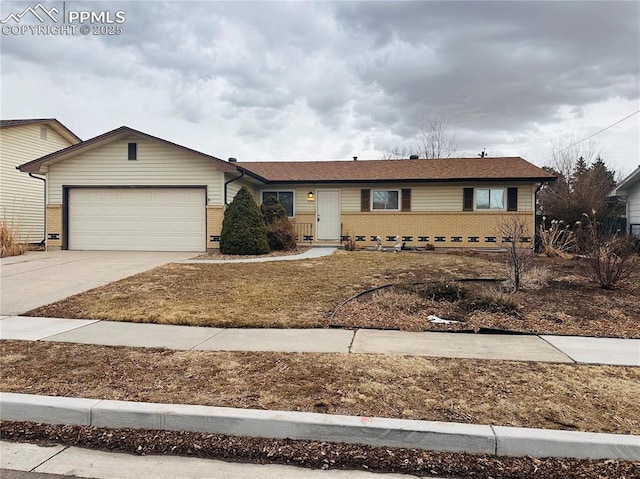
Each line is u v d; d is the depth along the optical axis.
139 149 15.61
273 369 4.61
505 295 7.65
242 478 2.90
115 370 4.63
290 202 18.73
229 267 11.61
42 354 5.19
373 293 8.45
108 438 3.45
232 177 16.00
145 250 15.66
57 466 3.07
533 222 16.95
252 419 3.41
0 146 18.75
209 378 4.37
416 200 17.81
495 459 3.06
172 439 3.41
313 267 11.56
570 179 27.22
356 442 3.28
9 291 8.81
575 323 6.54
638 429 3.23
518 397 3.84
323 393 3.95
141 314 7.14
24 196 20.06
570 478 2.84
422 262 12.29
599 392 3.95
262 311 7.31
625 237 11.21
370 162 20.59
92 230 15.91
